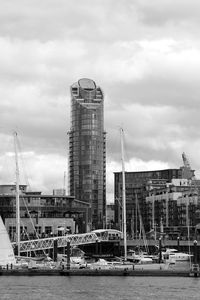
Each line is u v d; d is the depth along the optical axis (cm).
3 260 14625
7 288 12031
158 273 14388
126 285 12550
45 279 13588
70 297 10919
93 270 14412
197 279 13775
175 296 11050
